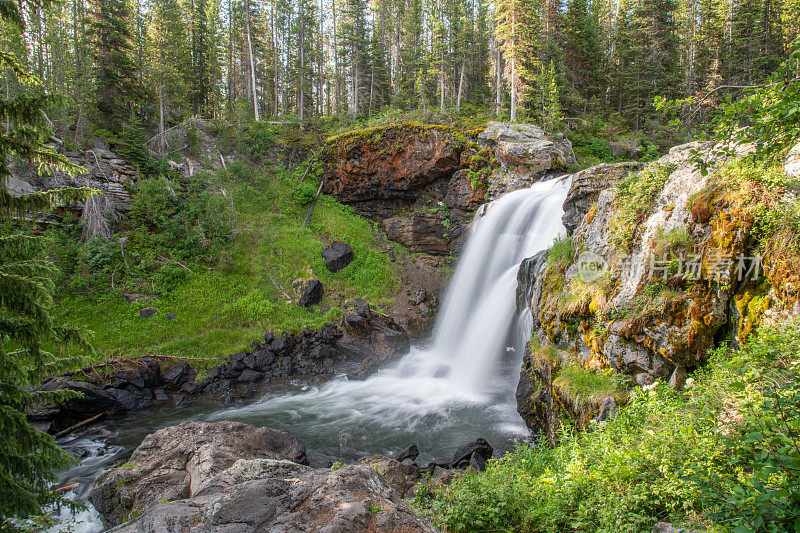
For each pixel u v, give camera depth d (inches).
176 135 1402.6
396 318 1065.5
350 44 2043.6
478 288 989.8
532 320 625.3
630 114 1696.6
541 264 643.5
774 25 1438.2
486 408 642.2
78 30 1321.4
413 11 2143.2
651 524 208.7
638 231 432.8
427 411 650.2
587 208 679.1
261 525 161.5
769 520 136.0
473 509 248.2
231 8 2198.6
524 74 1411.2
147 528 168.1
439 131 1203.2
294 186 1386.6
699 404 272.2
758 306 307.4
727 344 330.3
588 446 297.6
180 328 892.0
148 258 992.2
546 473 293.4
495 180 1151.6
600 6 2161.7
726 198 344.8
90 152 1119.0
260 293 1020.5
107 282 927.0
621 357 390.9
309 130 1684.3
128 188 1128.2
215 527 159.6
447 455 512.4
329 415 660.1
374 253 1244.5
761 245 313.1
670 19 1718.8
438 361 872.3
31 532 329.7
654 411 305.0
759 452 191.2
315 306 1045.2
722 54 1592.0
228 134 1524.4
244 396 759.1
